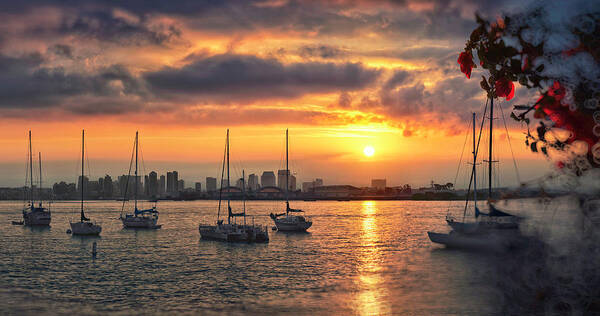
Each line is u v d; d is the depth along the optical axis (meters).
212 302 33.28
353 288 37.22
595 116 2.89
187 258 58.59
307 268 49.75
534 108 3.09
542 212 3.03
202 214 198.50
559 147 3.01
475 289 30.19
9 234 93.94
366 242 77.12
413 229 106.19
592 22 2.85
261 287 39.06
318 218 156.38
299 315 28.58
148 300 34.25
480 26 3.17
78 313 30.42
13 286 40.12
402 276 41.62
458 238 56.81
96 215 181.00
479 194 64.75
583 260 2.92
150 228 104.44
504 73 3.21
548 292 2.98
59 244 75.69
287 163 96.88
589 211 2.90
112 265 52.97
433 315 24.75
